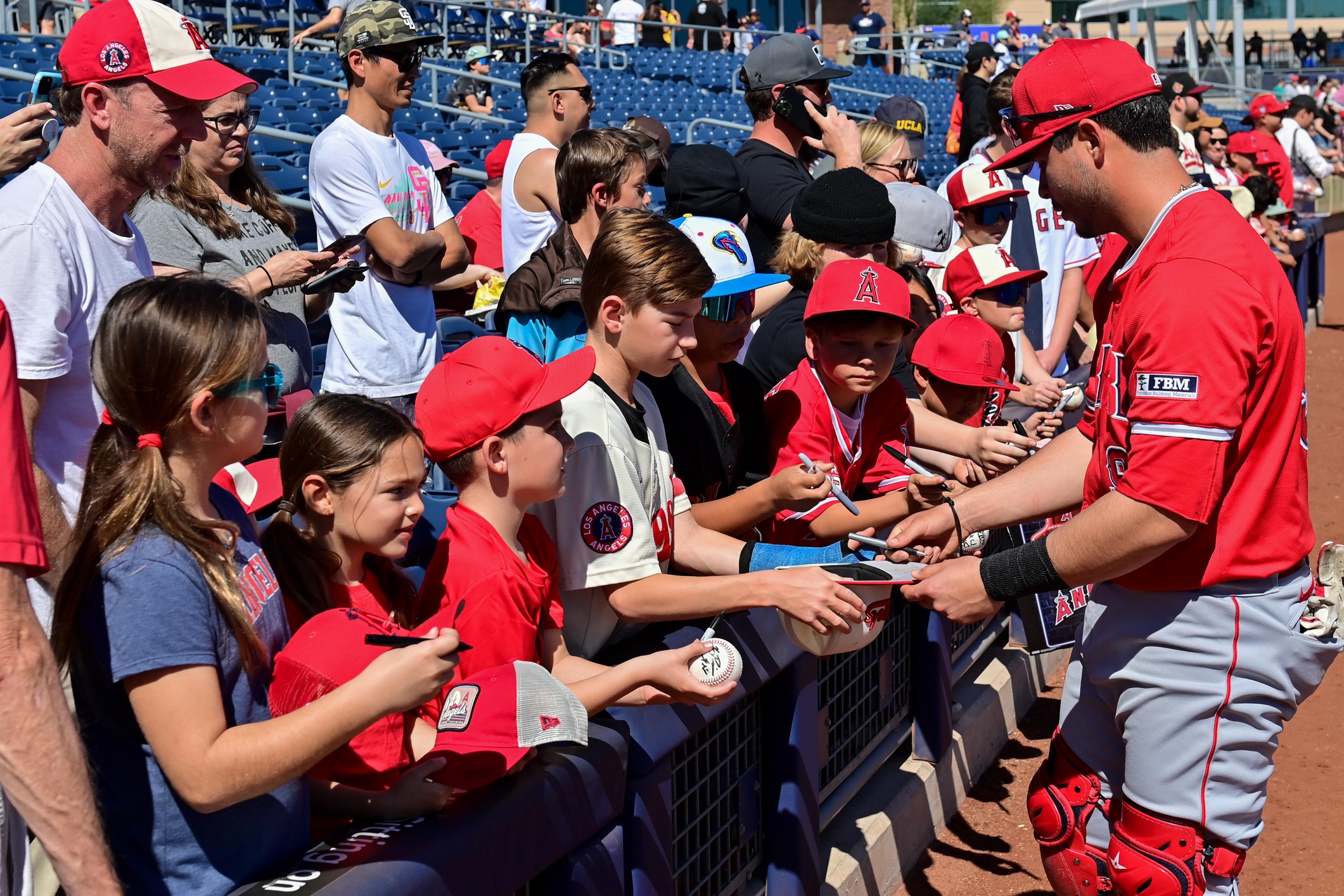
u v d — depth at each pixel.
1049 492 2.53
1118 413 2.25
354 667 1.59
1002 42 28.41
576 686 1.87
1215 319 2.05
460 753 1.55
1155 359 2.09
